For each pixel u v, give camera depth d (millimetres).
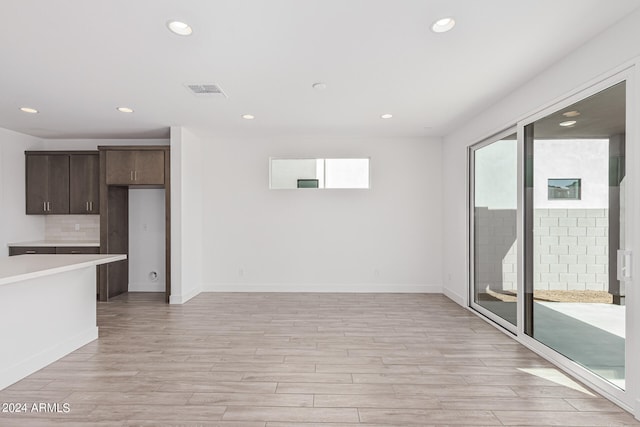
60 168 5348
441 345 3309
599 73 2367
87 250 5172
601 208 2404
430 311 4484
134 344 3326
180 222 4891
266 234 5629
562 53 2654
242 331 3703
